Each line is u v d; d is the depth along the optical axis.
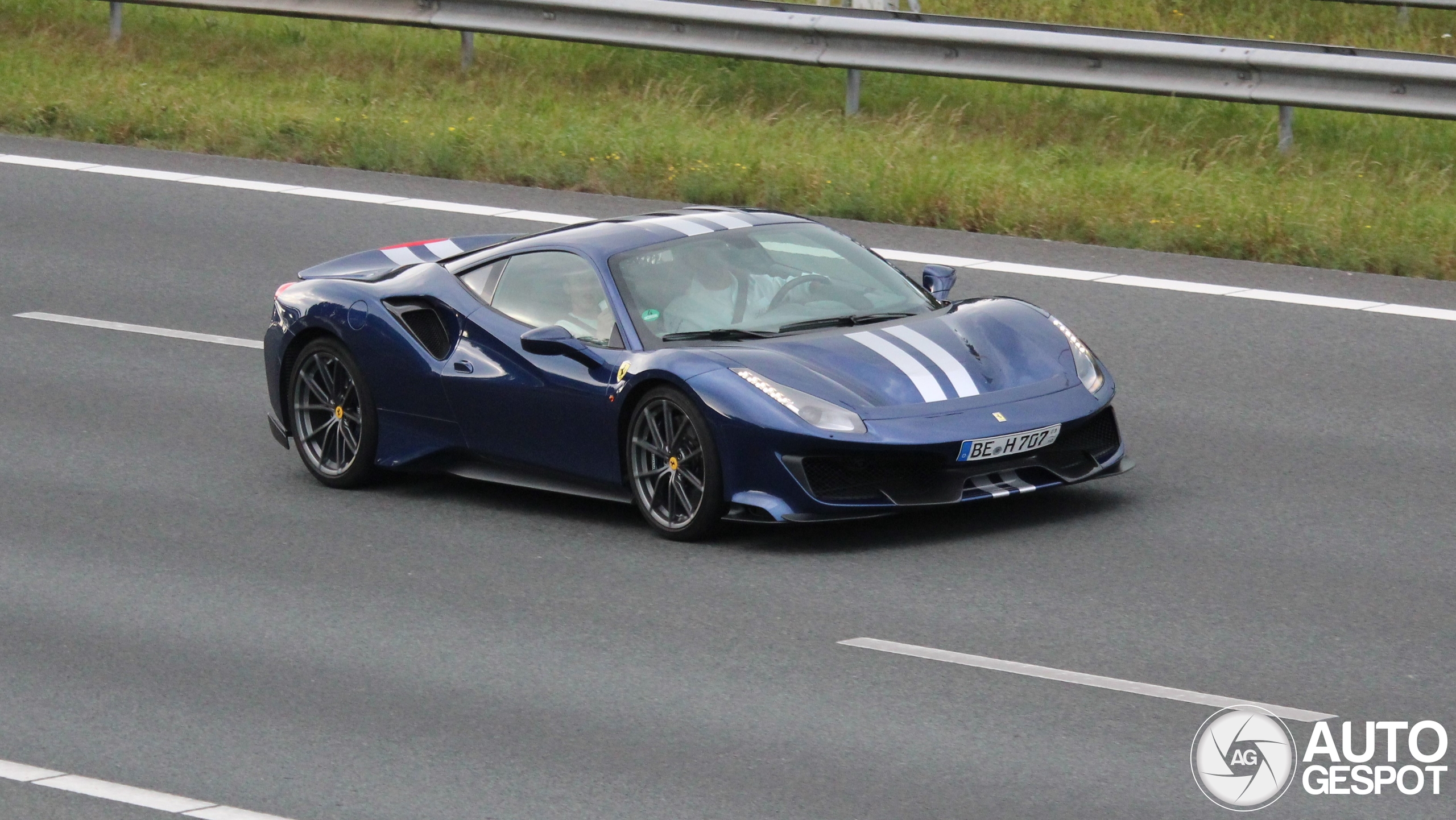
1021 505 21.56
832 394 19.94
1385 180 36.81
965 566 19.47
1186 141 39.72
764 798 14.28
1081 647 17.11
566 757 15.23
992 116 42.09
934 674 16.62
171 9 54.09
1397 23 47.16
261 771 15.27
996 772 14.55
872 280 22.47
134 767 15.48
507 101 45.44
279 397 24.77
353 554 21.11
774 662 17.12
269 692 17.03
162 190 39.81
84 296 33.03
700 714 16.02
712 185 37.38
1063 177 37.28
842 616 18.22
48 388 28.36
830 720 15.73
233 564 20.89
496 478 22.88
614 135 41.09
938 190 35.91
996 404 20.19
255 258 34.75
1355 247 31.80
